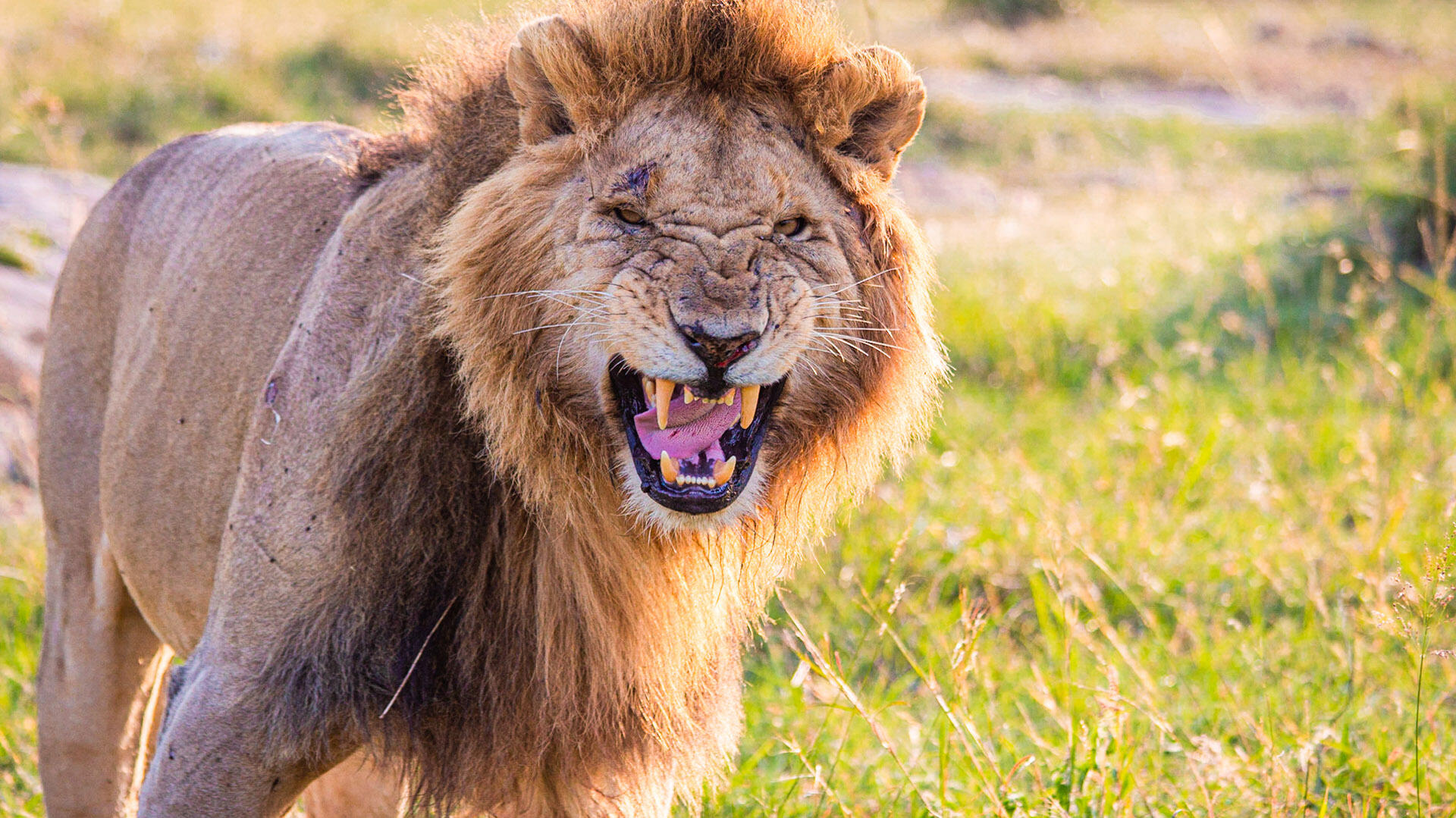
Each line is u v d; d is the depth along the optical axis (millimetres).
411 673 6793
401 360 6797
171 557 8211
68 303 9492
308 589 6762
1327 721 10531
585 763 7316
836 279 6840
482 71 7266
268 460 7070
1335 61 61031
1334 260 24297
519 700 7109
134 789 9250
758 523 7324
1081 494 15172
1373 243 24938
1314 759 9711
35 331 18500
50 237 21250
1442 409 16453
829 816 9594
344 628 6746
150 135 32188
